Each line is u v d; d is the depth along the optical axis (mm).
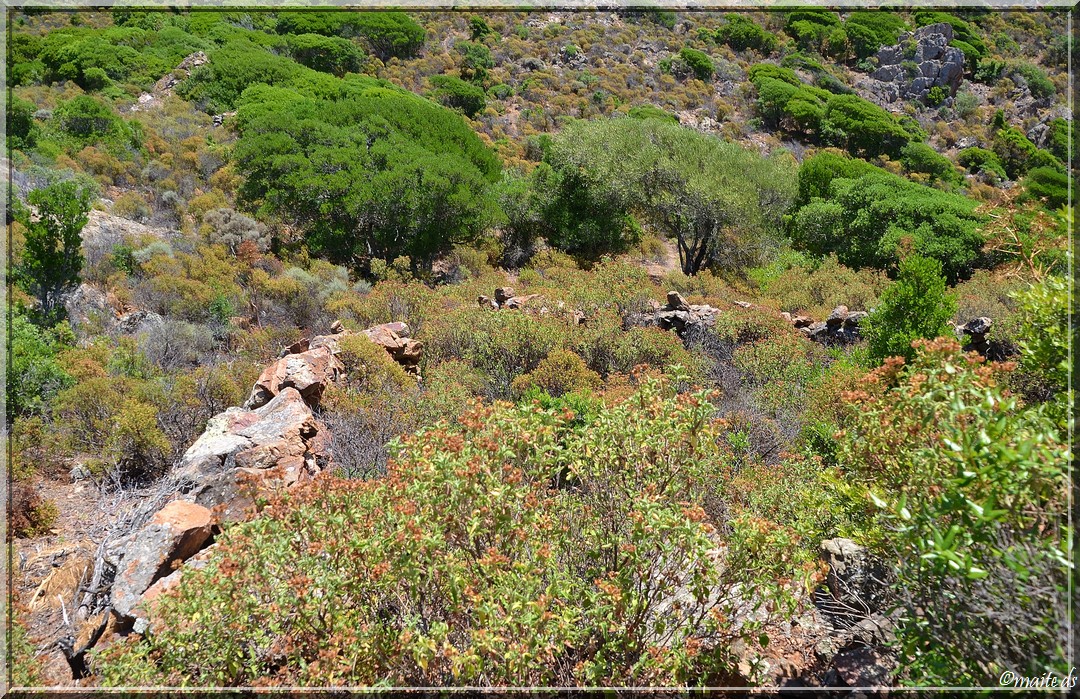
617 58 47219
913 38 53562
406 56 43688
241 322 11117
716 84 46719
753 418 6488
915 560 2609
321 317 11719
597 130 23062
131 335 9359
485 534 3053
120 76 28797
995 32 55219
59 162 16609
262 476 4461
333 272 15578
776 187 22469
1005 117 46438
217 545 3234
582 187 23016
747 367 8547
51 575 4312
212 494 4742
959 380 2635
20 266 9953
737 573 2977
